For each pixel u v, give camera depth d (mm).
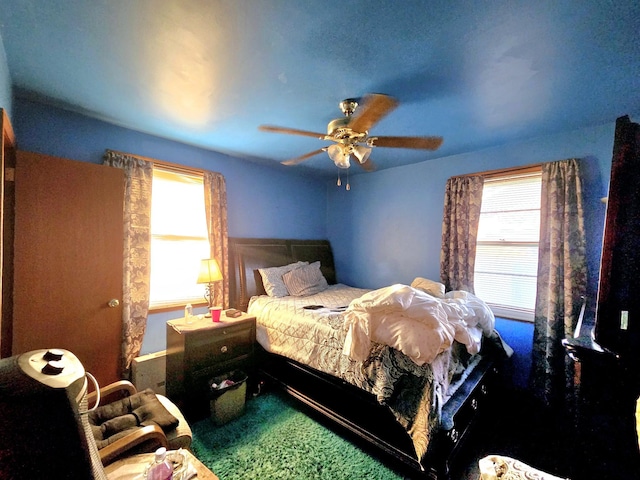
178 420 1511
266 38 1376
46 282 1952
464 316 1911
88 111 2232
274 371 2648
